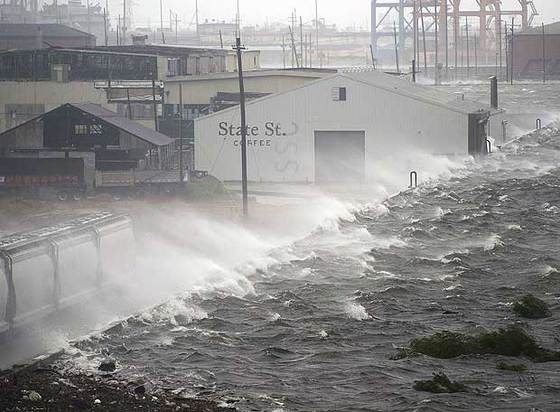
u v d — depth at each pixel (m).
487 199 84.25
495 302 51.81
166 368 39.97
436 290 53.75
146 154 101.75
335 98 101.94
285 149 102.19
